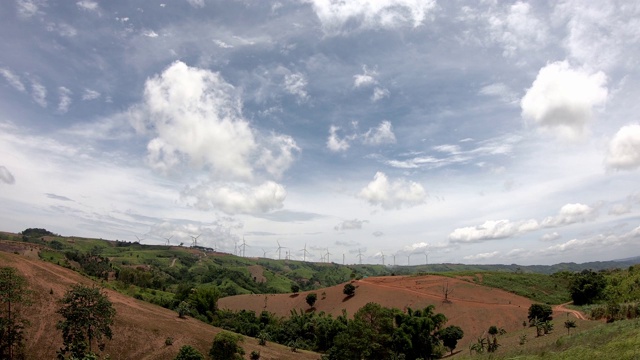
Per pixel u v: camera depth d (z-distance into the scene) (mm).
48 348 74750
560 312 119500
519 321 124188
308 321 142250
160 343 88438
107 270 162500
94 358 60906
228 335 90125
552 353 50344
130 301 111375
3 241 151125
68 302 69188
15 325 71688
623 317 77375
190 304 131125
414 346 101125
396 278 188875
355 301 161750
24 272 94438
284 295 191625
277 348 115688
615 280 127438
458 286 162000
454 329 107438
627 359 38312
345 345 97688
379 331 101062
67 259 152625
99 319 70750
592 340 50688
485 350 83562
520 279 170875
